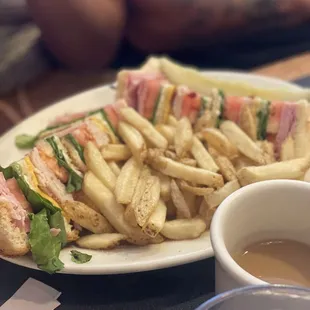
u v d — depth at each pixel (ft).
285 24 3.86
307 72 2.35
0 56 3.86
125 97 1.92
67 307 1.35
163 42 3.85
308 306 0.87
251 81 2.17
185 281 1.42
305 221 1.16
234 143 1.71
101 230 1.51
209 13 3.68
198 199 1.59
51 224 1.43
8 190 1.44
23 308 1.34
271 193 1.14
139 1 3.68
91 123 1.71
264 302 0.88
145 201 1.49
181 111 1.84
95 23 3.56
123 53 4.10
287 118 1.76
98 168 1.60
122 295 1.38
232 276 0.96
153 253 1.41
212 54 4.00
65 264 1.35
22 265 1.37
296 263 1.15
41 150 1.60
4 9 3.97
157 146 1.70
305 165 1.58
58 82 3.97
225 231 1.07
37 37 3.98
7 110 3.70
